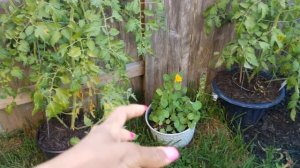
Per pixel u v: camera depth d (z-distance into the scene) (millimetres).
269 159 1652
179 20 1639
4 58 1303
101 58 1335
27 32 1190
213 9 1594
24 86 1599
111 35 1360
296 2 1468
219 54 1856
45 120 1703
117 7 1323
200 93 1878
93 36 1295
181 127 1657
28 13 1195
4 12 1359
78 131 1622
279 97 1758
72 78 1289
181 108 1683
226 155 1673
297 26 1543
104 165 398
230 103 1736
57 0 1216
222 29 1822
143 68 1821
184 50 1770
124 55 1364
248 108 1722
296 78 1557
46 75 1275
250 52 1477
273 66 1808
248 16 1435
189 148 1747
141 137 1750
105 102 1343
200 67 1936
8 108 1491
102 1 1270
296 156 1714
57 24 1198
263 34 1467
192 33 1743
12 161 1673
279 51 1626
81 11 1301
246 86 1824
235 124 1854
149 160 440
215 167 1630
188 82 1966
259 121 1897
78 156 396
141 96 1977
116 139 440
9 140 1797
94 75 1298
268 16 1543
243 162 1672
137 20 1423
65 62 1291
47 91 1285
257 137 1806
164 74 1769
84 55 1253
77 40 1227
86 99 1717
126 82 1538
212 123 1885
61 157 393
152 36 1636
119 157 412
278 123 1894
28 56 1335
